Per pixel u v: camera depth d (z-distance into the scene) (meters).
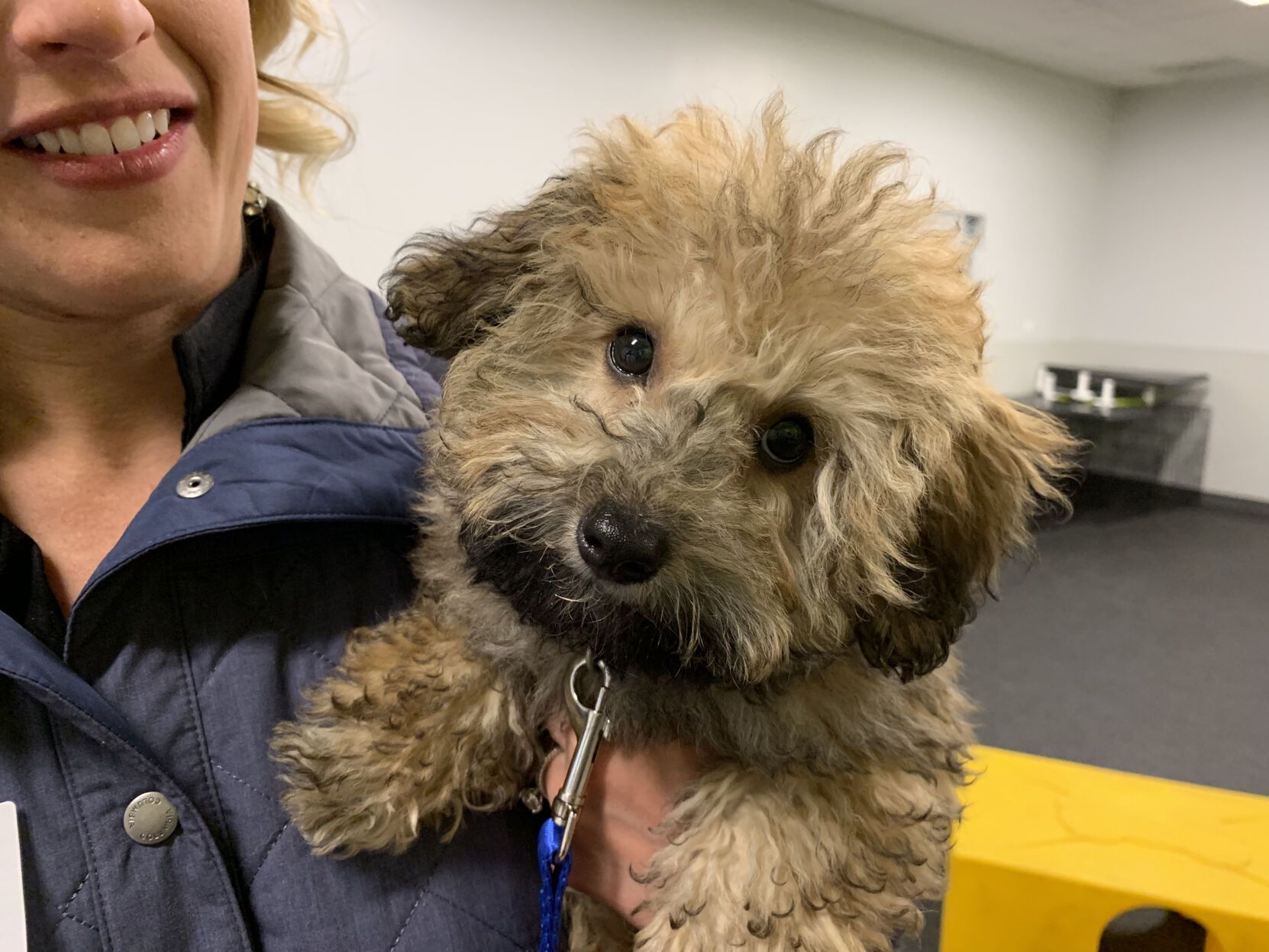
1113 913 0.67
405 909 0.35
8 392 0.37
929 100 2.21
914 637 0.39
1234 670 1.50
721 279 0.36
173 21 0.34
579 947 0.43
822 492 0.37
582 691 0.40
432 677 0.40
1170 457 2.56
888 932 0.40
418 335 0.45
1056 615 1.70
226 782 0.34
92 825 0.31
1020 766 0.84
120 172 0.32
